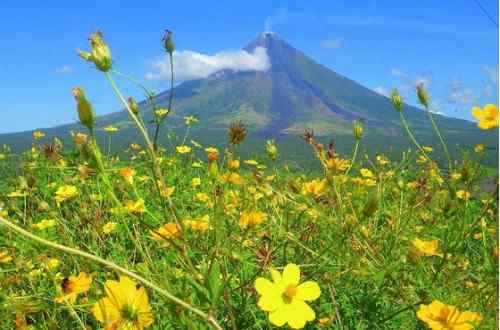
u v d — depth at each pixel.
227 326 2.23
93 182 3.61
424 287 2.57
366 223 3.32
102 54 1.80
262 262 2.53
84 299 2.41
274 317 1.59
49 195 4.37
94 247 3.08
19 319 2.18
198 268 2.29
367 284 2.72
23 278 2.79
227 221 2.94
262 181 3.12
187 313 1.74
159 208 4.42
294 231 3.04
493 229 3.30
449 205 3.02
